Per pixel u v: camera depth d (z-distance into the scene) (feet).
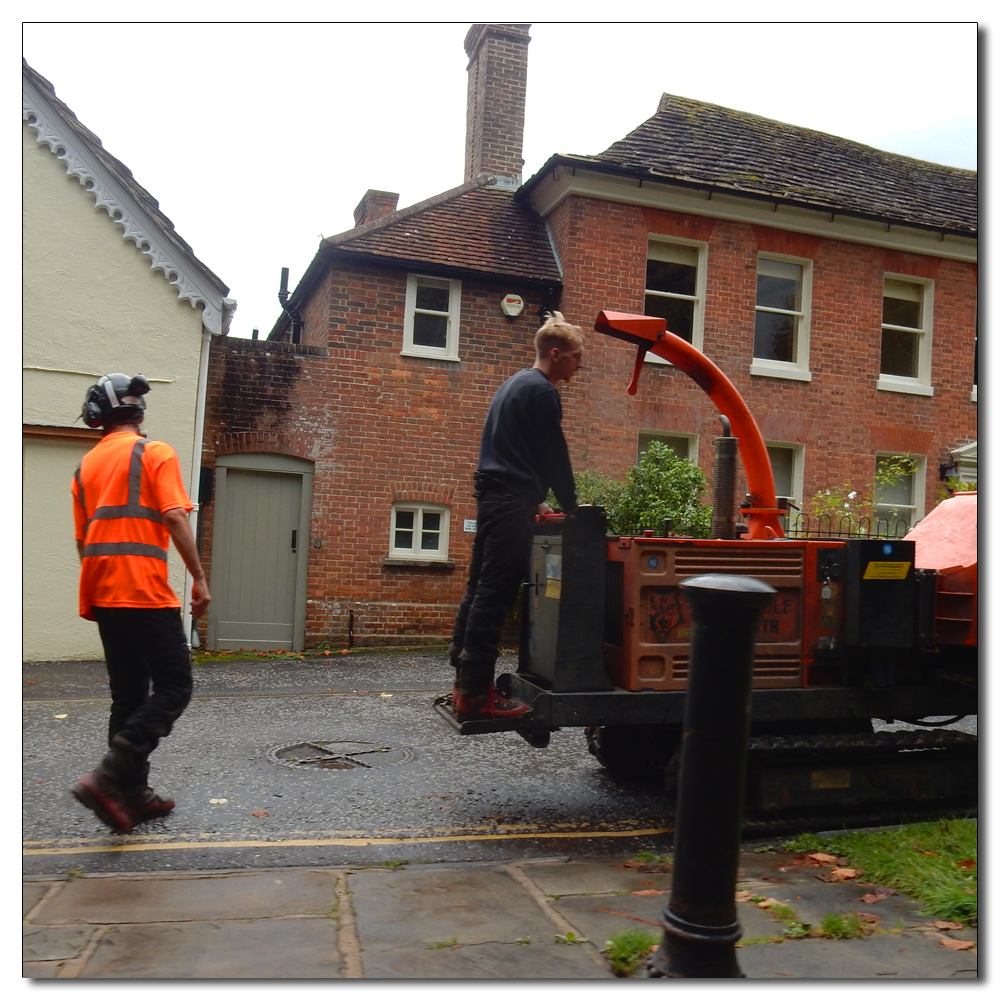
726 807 9.07
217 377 35.76
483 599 14.38
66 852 13.15
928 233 44.04
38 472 31.40
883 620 15.55
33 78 31.71
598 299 39.70
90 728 21.35
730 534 17.07
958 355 45.39
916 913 11.29
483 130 45.60
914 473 44.93
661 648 14.97
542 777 18.54
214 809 15.47
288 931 10.24
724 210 41.29
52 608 31.37
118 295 32.81
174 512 13.88
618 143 42.09
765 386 41.91
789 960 9.82
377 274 38.09
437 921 10.69
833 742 15.47
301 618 36.50
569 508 14.79
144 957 9.43
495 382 39.42
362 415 37.60
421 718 23.68
